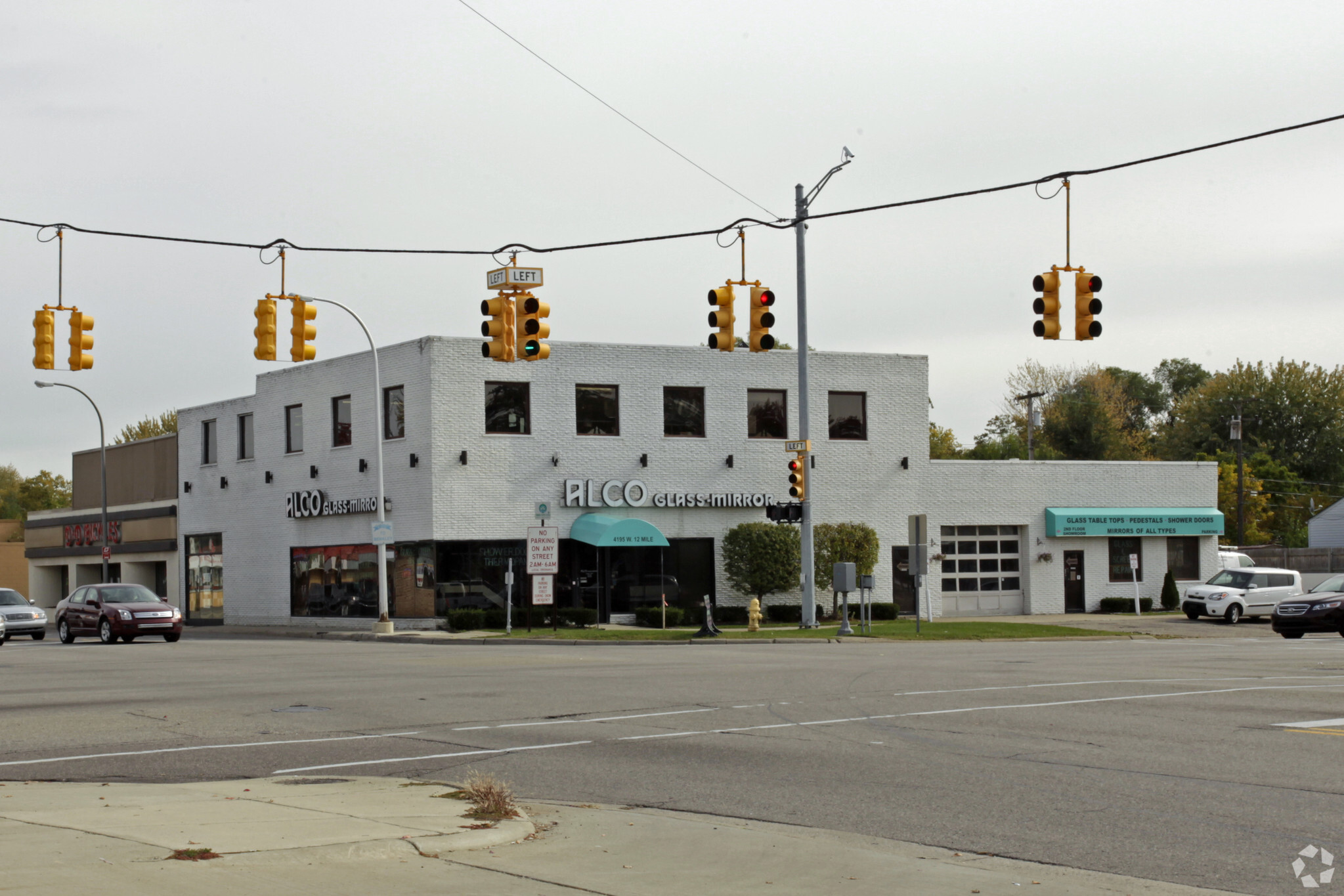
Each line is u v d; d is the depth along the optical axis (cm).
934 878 792
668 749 1341
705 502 4291
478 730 1501
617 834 924
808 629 3697
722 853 861
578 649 3198
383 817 948
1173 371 10800
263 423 4812
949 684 1969
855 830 948
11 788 1116
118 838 851
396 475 4175
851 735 1416
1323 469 9300
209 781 1170
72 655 2961
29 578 6638
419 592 4072
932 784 1122
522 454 4119
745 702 1741
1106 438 8319
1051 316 2089
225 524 5025
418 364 4091
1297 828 932
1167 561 4956
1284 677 2067
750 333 2408
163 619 3597
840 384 4500
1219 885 777
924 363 4647
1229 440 9338
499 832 895
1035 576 4766
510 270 2161
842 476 4488
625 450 4222
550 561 3716
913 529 3628
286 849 821
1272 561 5819
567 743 1391
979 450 8194
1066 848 879
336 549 4459
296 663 2586
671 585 4259
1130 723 1483
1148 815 981
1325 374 9406
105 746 1396
